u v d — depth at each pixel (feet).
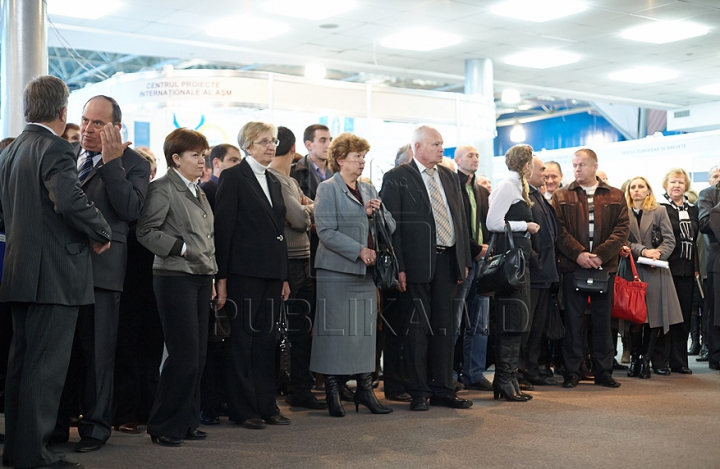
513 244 14.93
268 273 12.56
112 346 11.21
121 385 12.40
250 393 12.71
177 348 11.36
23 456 9.55
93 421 11.09
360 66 41.78
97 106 11.16
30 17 24.26
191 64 47.09
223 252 12.42
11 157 9.98
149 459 10.53
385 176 14.52
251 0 30.35
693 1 30.12
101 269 10.89
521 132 58.80
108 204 10.98
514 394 15.23
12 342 9.91
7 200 9.94
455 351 17.26
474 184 16.94
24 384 9.62
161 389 11.45
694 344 24.20
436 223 14.42
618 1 30.22
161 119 28.25
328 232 13.38
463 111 31.81
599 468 10.11
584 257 16.81
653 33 35.04
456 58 40.22
